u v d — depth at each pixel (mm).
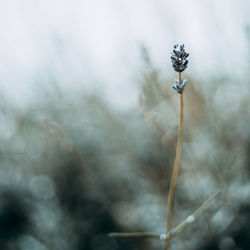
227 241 854
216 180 894
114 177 1076
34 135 1258
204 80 1041
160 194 944
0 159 1220
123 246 920
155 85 867
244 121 990
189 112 990
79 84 1298
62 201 1062
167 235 684
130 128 1173
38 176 1159
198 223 876
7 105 1276
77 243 954
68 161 1124
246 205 872
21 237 995
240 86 1002
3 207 1043
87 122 1273
